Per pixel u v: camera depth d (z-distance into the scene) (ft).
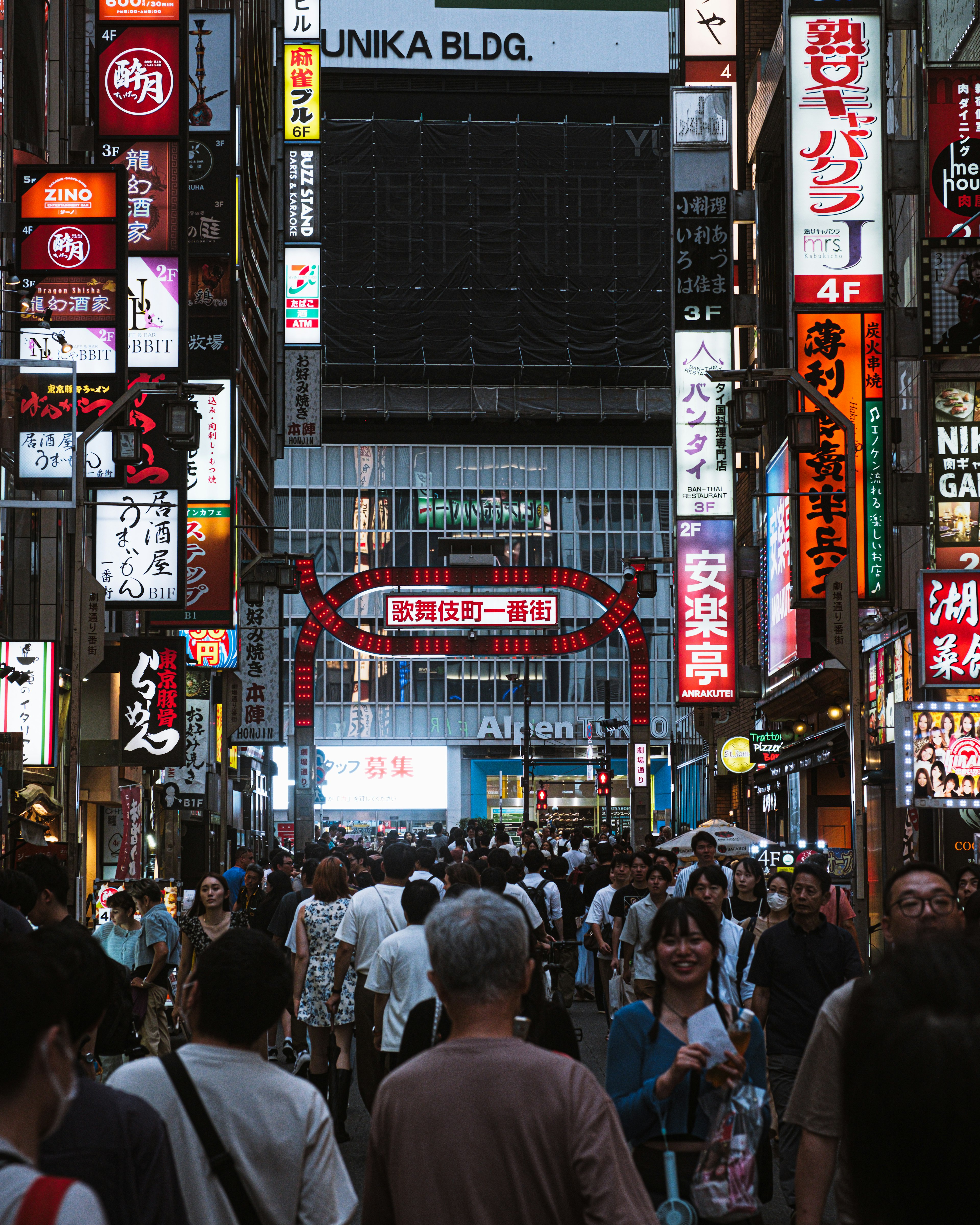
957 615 68.54
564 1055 12.85
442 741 301.63
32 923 25.98
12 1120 8.55
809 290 76.95
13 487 57.72
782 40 82.79
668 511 309.83
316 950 37.65
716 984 16.84
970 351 70.38
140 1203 11.41
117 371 69.31
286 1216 13.16
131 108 81.56
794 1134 26.96
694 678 103.96
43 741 70.79
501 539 120.88
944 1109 5.77
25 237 70.03
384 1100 11.94
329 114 308.40
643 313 300.61
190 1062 13.33
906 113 80.74
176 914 64.13
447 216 300.40
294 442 160.86
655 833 252.42
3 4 77.20
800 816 114.11
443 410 301.02
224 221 101.09
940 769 64.49
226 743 113.80
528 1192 11.37
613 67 308.81
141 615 93.56
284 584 110.22
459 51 306.76
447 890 29.50
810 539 75.66
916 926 17.65
